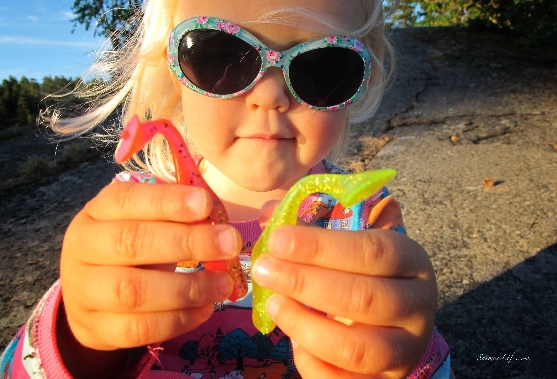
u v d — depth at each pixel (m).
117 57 0.33
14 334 0.38
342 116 0.23
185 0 0.23
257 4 0.20
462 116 0.88
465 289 0.42
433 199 0.58
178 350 0.25
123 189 0.15
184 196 0.15
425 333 0.17
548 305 0.39
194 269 0.25
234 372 0.24
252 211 0.28
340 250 0.15
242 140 0.21
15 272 0.47
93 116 0.32
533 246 0.47
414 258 0.17
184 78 0.21
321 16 0.21
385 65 0.42
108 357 0.19
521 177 0.62
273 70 0.20
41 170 0.74
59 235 0.54
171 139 0.15
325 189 0.16
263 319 0.18
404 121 0.87
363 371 0.15
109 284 0.15
